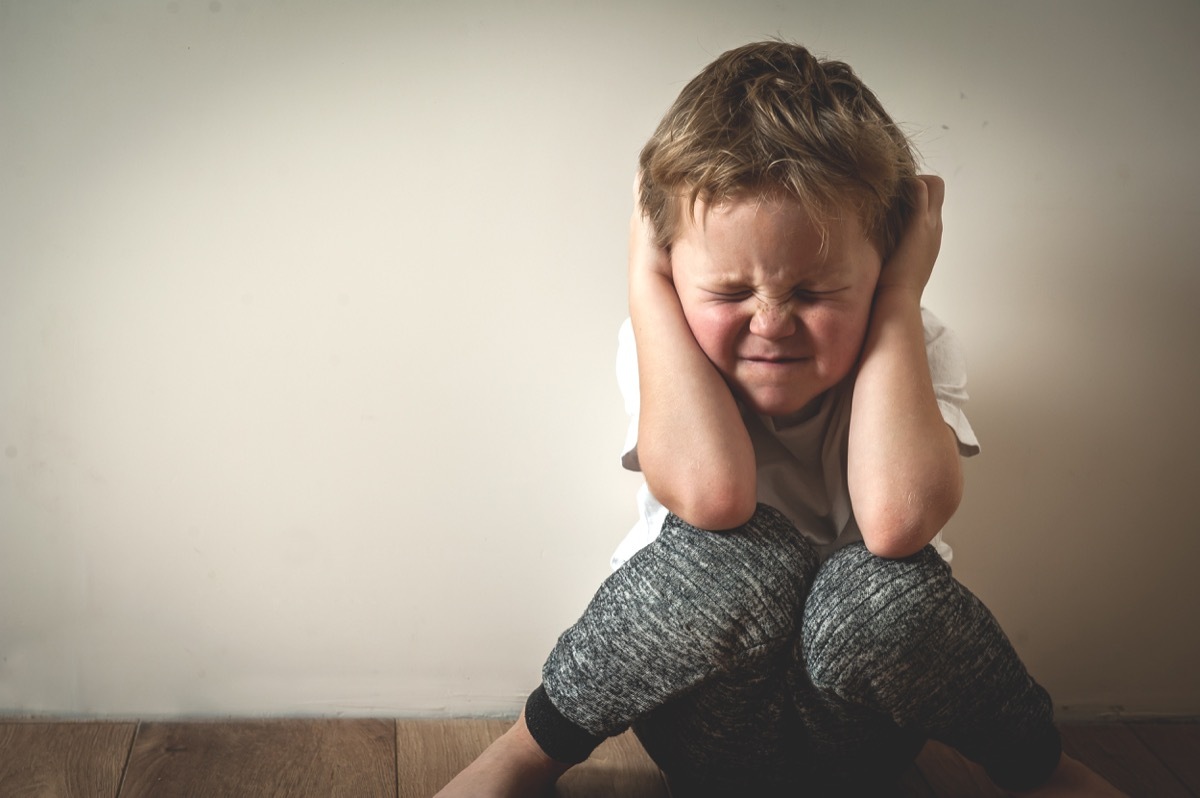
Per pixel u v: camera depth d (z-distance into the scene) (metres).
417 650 1.15
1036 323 1.16
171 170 1.05
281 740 1.08
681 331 0.92
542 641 1.17
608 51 1.09
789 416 0.98
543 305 1.12
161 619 1.11
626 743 1.10
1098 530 1.19
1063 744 1.14
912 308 0.92
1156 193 1.15
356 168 1.08
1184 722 1.21
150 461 1.09
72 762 1.02
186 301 1.07
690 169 0.83
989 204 1.14
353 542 1.13
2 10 1.01
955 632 0.83
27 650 1.09
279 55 1.05
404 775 1.02
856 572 0.84
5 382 1.06
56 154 1.04
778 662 0.85
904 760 0.95
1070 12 1.12
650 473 0.89
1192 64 1.14
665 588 0.84
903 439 0.86
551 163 1.10
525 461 1.14
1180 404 1.18
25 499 1.07
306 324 1.09
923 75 1.12
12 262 1.04
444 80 1.08
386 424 1.12
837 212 0.82
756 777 0.93
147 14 1.03
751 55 0.91
